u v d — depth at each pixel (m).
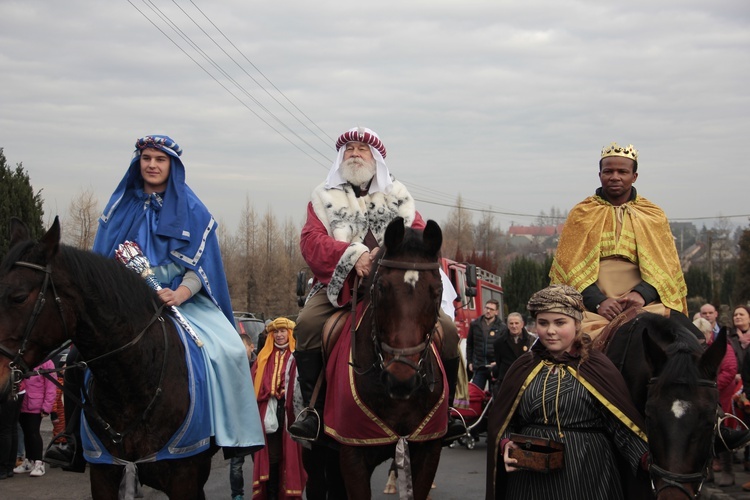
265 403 8.65
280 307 48.81
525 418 4.58
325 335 5.70
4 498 9.17
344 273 5.57
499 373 12.50
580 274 5.89
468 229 69.81
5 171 20.00
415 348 4.71
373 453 5.29
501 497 4.73
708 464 4.16
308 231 6.04
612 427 4.48
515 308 53.81
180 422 5.32
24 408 10.49
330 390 5.52
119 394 5.12
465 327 19.66
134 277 5.31
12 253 4.74
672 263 5.88
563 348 4.54
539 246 122.94
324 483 6.74
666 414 4.11
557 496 4.39
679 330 4.76
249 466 11.70
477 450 13.31
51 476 10.60
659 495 4.03
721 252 75.50
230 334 6.02
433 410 5.22
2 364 4.57
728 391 9.29
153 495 9.55
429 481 5.43
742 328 10.26
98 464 5.30
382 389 5.09
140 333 5.15
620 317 5.30
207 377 5.59
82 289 4.90
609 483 4.45
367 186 6.31
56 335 4.83
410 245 4.95
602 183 6.11
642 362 4.85
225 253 54.41
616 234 5.90
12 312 4.62
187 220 5.95
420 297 4.80
